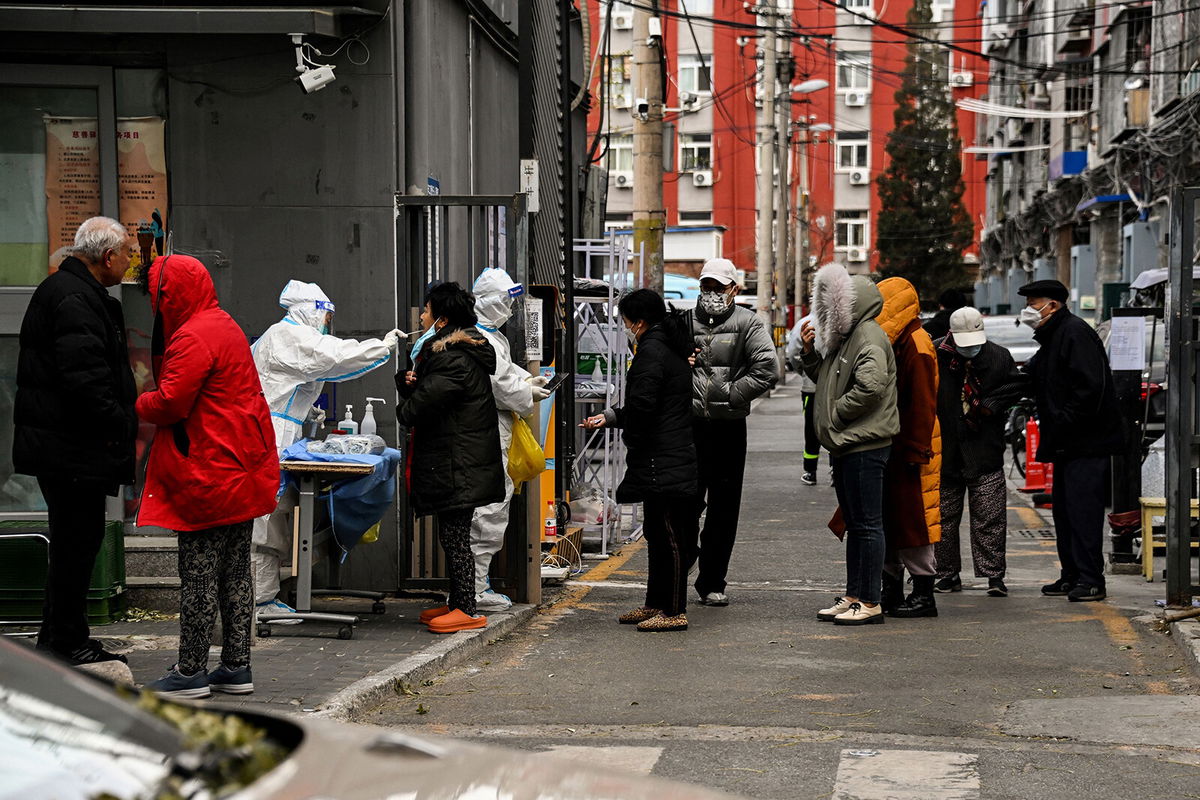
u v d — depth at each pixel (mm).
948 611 8992
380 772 2199
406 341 8945
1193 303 8258
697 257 59438
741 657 7516
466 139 11133
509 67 13102
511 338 8875
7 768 1989
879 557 8461
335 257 8859
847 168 68375
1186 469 8312
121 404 6461
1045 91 49531
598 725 6000
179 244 8836
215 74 8781
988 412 9547
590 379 12344
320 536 8211
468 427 7734
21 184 8773
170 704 2301
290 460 7734
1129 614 8742
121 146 8805
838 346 8336
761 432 25047
